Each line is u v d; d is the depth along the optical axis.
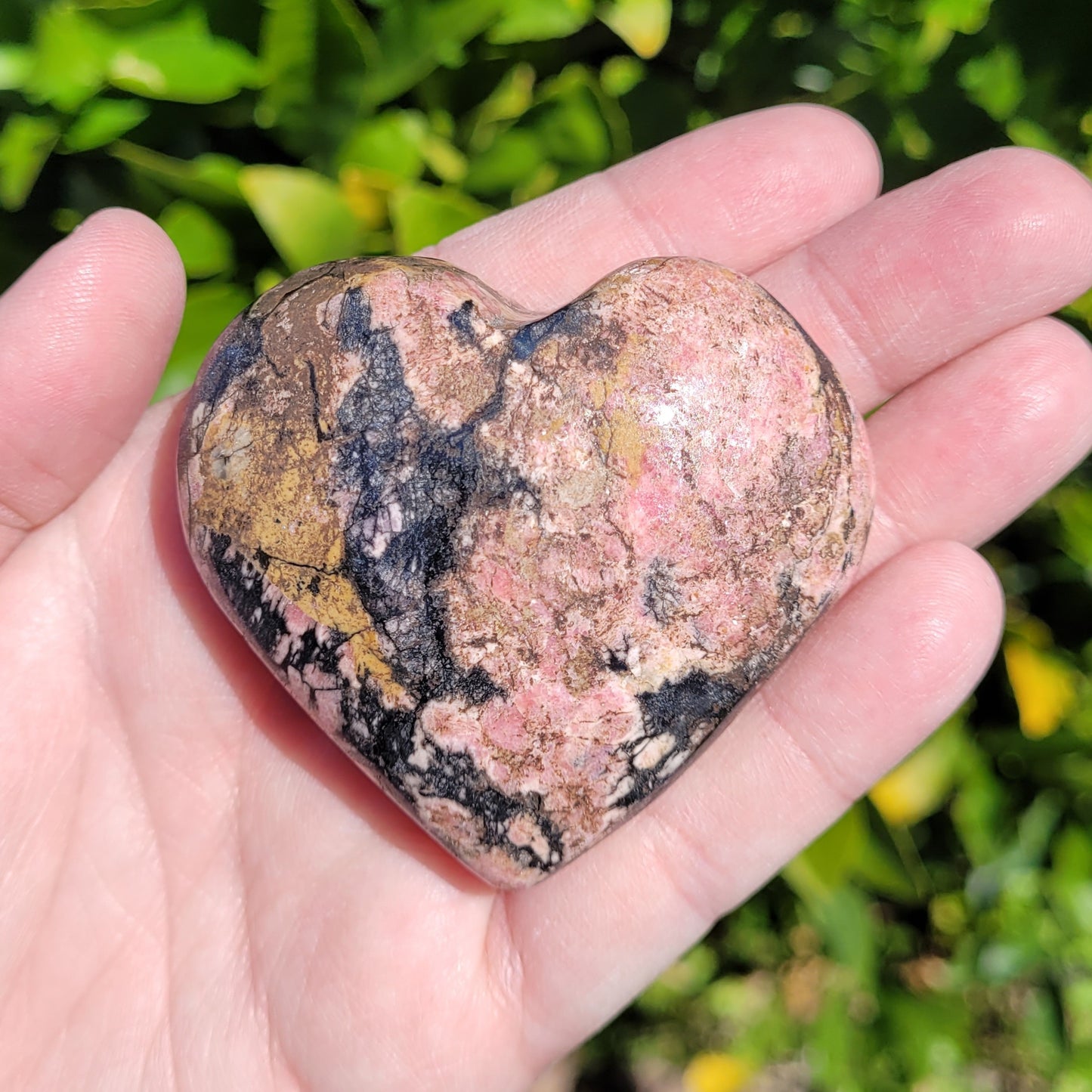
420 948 0.19
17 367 0.17
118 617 0.19
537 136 0.21
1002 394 0.20
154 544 0.19
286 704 0.19
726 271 0.18
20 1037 0.18
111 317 0.18
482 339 0.17
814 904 0.23
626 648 0.17
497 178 0.21
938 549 0.19
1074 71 0.20
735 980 0.27
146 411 0.19
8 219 0.21
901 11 0.21
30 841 0.18
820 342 0.21
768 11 0.21
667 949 0.19
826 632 0.19
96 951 0.18
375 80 0.20
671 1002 0.27
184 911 0.19
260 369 0.18
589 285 0.21
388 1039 0.18
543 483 0.17
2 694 0.18
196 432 0.18
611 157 0.21
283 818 0.19
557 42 0.21
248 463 0.17
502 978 0.19
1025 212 0.20
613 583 0.17
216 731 0.19
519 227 0.21
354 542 0.17
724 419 0.17
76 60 0.19
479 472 0.17
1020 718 0.23
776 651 0.18
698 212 0.21
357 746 0.17
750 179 0.21
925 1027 0.25
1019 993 0.27
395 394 0.17
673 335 0.17
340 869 0.19
